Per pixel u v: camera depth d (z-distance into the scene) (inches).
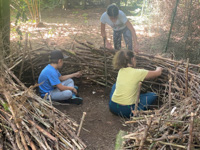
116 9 156.3
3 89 96.8
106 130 123.5
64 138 89.4
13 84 110.4
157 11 263.9
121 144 89.4
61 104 143.6
